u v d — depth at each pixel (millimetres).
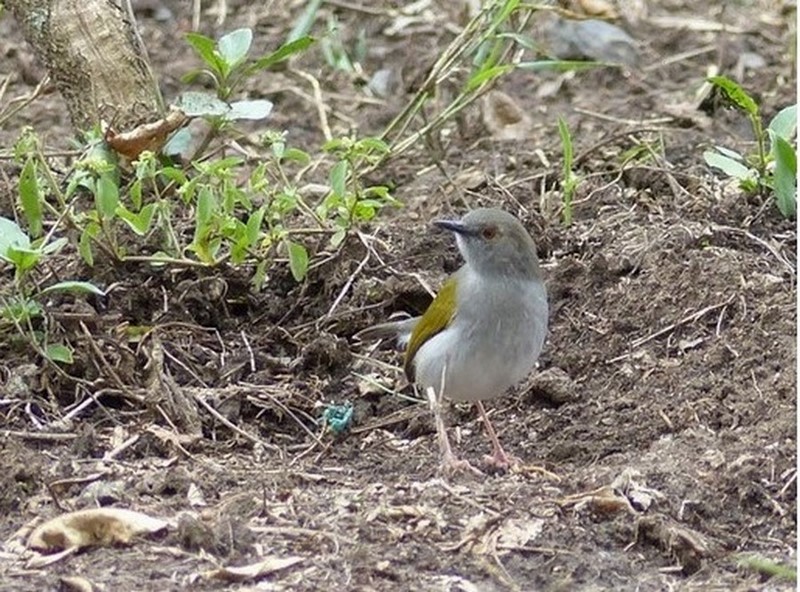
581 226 14141
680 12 21297
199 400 11594
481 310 10672
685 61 19641
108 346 11953
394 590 8742
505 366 10812
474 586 8852
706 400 11250
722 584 8992
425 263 13625
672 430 11070
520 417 11703
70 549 9156
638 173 15023
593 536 9477
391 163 16141
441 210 14836
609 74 19234
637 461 10477
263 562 8984
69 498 10008
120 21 13828
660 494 9859
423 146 16953
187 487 10070
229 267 13039
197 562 9031
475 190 15391
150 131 13039
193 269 12945
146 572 8891
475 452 11195
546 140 17047
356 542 9312
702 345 12039
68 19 13727
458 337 10742
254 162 16391
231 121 13891
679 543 9273
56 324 11875
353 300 13078
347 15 20969
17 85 18312
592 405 11633
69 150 14609
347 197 12883
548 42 19594
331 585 8789
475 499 9891
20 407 11305
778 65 19312
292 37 18656
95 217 12023
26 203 11609
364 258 13398
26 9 13883
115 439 10977
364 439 11523
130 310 12703
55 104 17828
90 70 13727
